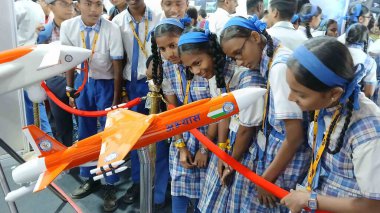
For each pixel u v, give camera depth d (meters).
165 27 1.27
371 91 2.19
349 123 0.76
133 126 0.73
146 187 0.92
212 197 1.36
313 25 2.63
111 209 1.94
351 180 0.84
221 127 1.29
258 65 1.04
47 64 0.86
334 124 0.80
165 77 1.47
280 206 1.13
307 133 1.02
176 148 1.57
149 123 0.72
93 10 1.77
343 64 0.68
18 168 0.75
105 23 1.85
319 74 0.67
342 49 0.69
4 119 2.32
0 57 0.87
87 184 2.10
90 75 1.94
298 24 2.29
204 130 1.46
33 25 2.66
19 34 2.63
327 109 0.82
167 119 0.75
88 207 1.98
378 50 2.54
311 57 0.68
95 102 2.01
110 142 0.70
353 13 2.79
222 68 1.09
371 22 2.84
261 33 1.00
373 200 0.72
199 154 1.47
